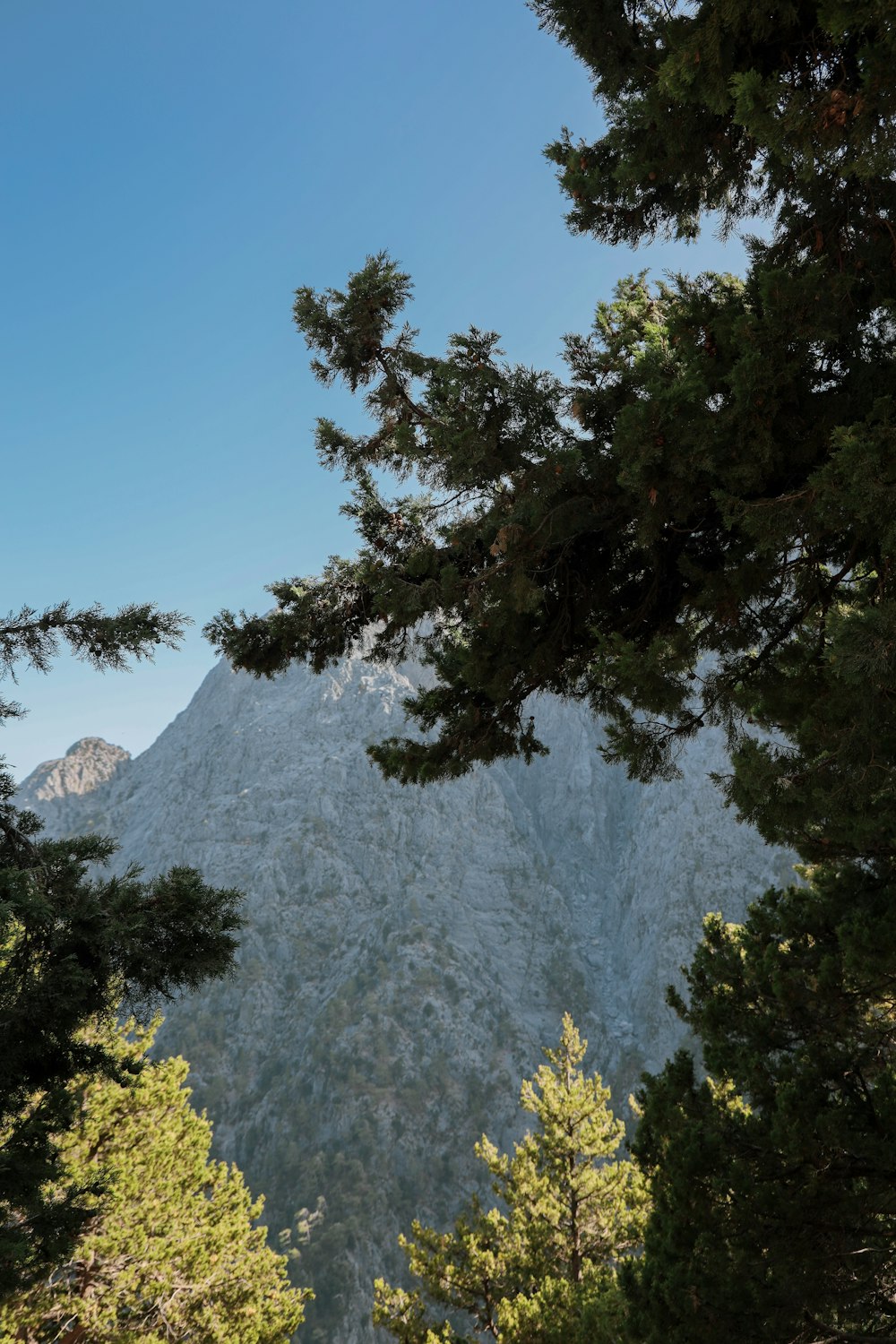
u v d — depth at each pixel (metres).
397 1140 155.12
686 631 4.92
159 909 5.07
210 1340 14.96
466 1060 170.62
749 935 9.01
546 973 196.25
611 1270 15.26
